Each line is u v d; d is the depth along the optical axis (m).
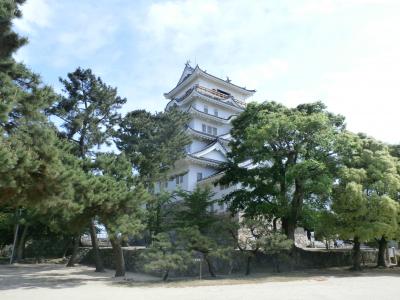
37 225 35.44
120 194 17.66
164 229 24.42
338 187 24.34
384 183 24.03
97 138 22.19
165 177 25.38
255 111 26.62
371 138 27.61
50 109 20.97
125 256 27.36
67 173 13.34
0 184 11.26
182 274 22.05
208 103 46.94
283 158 25.16
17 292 14.59
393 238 25.33
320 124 22.73
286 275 21.83
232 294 13.59
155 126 24.30
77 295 13.64
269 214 25.03
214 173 39.25
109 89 22.78
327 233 26.30
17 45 13.14
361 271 25.17
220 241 21.84
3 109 11.03
